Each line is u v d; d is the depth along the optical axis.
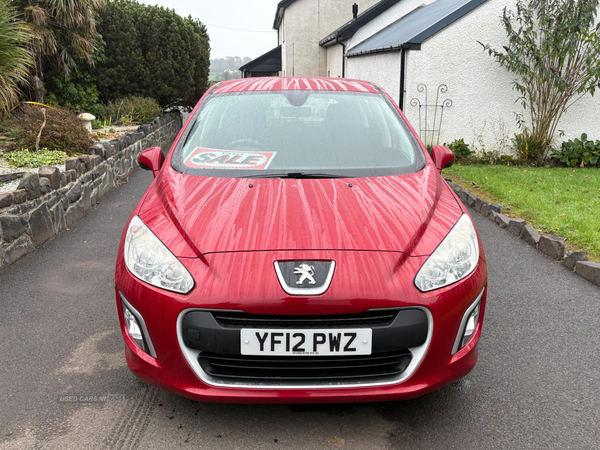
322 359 1.96
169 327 1.99
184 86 14.59
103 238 5.11
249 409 2.38
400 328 1.95
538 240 4.75
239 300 1.92
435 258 2.10
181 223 2.26
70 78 11.22
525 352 2.90
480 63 9.27
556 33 8.51
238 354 1.95
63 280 3.98
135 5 13.70
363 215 2.29
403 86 9.48
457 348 2.10
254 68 30.38
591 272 3.95
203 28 16.12
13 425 2.25
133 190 7.56
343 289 1.93
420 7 14.48
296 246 2.07
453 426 2.25
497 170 8.59
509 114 9.48
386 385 1.98
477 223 5.62
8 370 2.69
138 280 2.10
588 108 9.34
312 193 2.48
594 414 2.33
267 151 2.93
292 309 1.91
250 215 2.27
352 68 14.76
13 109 8.08
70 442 2.14
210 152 2.93
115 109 12.05
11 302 3.56
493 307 3.50
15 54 7.40
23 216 4.52
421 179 2.71
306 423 2.27
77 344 2.98
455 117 9.48
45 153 6.80
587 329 3.17
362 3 23.31
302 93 3.44
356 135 3.08
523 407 2.39
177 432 2.21
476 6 8.99
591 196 6.54
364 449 2.10
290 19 23.23
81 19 9.86
